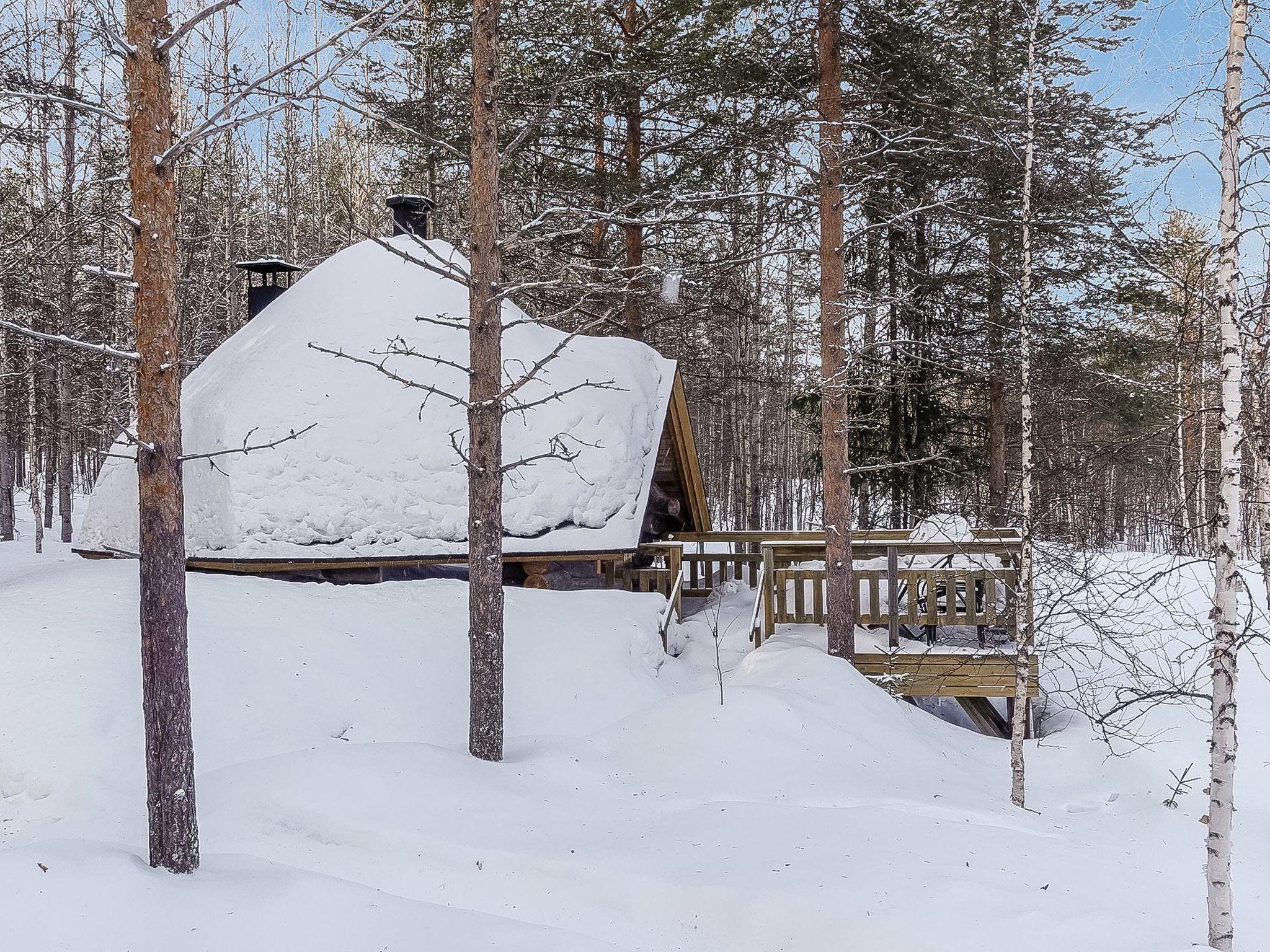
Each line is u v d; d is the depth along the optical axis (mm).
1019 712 9219
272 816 6812
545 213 8555
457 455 12875
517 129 17109
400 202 15258
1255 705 14094
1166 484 7117
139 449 5457
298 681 9242
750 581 16031
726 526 33938
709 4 17656
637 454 14078
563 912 5785
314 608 10594
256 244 34688
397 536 12219
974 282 17047
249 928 4996
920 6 13477
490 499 8461
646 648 11578
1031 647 11305
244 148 32031
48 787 7223
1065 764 10828
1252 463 7793
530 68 16922
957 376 18500
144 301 5414
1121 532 10031
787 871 5910
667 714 9352
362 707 9250
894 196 15406
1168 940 5031
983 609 13266
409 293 14008
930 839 6633
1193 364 7363
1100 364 16453
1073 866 6605
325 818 6738
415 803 7074
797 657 11195
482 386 8406
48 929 4637
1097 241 11703
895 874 5809
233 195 28797
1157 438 7617
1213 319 6684
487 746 8367
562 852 6352
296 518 11828
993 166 13344
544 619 11484
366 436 12562
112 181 5555
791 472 35438
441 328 13727
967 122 12625
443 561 12266
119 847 5863
